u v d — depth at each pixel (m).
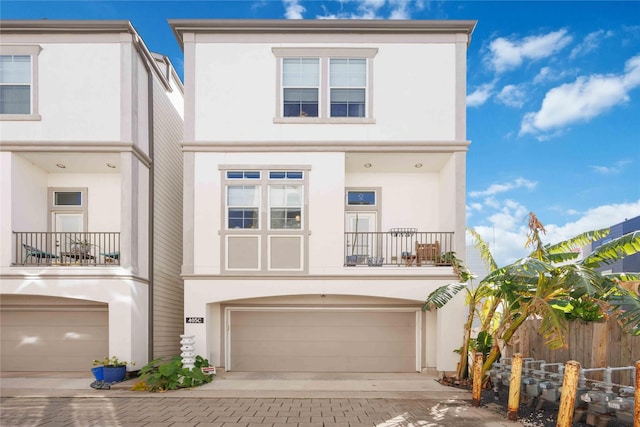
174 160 13.34
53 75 10.12
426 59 10.49
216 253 10.06
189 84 10.38
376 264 10.36
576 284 6.35
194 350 9.85
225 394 8.19
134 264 9.92
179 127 14.09
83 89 10.10
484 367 8.21
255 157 10.29
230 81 10.42
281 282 10.01
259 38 10.49
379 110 10.40
